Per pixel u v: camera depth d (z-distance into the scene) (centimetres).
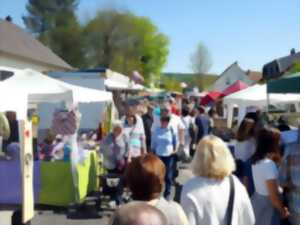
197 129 1472
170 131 900
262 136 462
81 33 6606
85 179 917
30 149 650
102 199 916
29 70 920
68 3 6569
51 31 6494
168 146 895
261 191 454
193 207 336
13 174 855
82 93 960
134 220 150
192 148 1476
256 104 1269
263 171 446
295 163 429
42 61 3052
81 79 1741
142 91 3228
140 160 316
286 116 1169
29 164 645
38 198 867
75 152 866
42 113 1387
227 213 336
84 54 6694
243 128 589
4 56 2553
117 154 833
